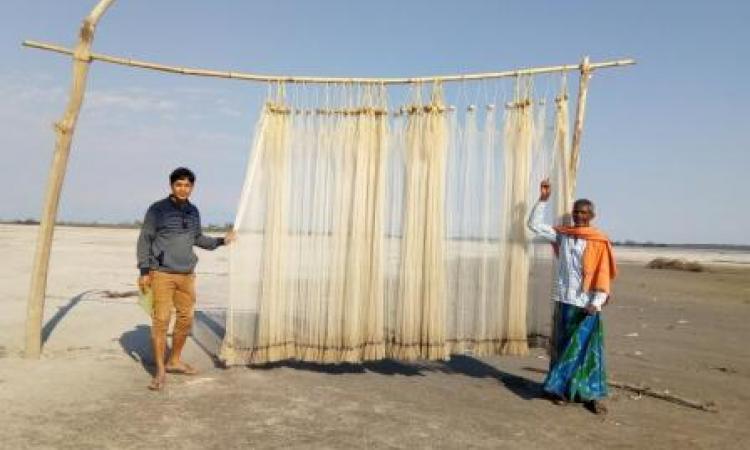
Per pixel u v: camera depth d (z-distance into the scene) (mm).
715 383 7789
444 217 7004
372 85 7062
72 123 7109
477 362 8453
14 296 12070
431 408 6082
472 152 6945
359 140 7047
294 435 5191
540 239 7012
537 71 6758
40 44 6824
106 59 7066
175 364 6965
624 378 7871
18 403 5629
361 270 7055
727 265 44531
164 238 6562
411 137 7023
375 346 7047
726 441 5551
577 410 6266
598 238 6344
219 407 5844
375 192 7074
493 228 6965
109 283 15242
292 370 7320
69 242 33250
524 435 5426
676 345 10500
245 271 7152
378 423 5562
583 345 6355
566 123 6730
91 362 7203
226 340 7160
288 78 7098
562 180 6730
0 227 56094
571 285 6383
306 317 7152
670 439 5531
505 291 6996
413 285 7008
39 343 7273
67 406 5645
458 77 6887
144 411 5629
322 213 7129
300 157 7152
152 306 6527
